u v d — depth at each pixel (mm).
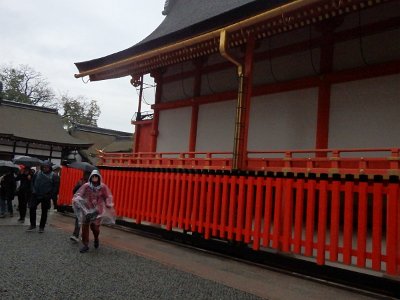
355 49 10844
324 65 11398
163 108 17906
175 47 11734
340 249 7945
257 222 9414
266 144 12852
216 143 14984
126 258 8688
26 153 33375
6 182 14273
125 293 6102
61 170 18516
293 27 9500
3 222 12930
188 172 11672
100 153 16422
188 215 11406
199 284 6980
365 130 10320
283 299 6508
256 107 13414
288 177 9055
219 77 15312
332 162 8516
